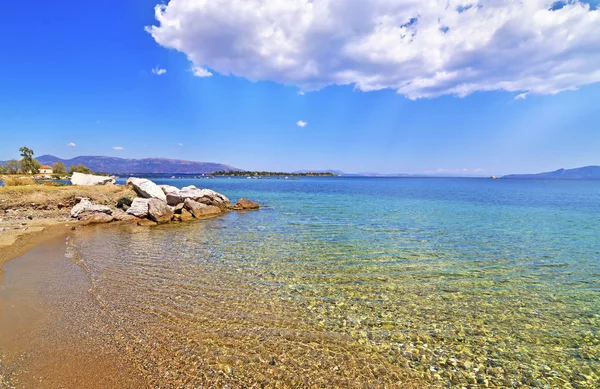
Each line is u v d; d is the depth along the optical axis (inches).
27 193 1318.9
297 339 297.0
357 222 1040.2
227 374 242.5
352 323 331.6
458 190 3454.7
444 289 433.1
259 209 1461.6
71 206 1321.4
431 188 3969.0
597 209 1473.9
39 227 907.4
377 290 426.3
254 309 360.5
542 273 507.5
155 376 237.3
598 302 396.5
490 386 240.5
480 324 335.3
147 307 359.6
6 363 247.4
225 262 556.7
